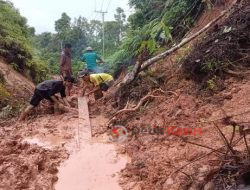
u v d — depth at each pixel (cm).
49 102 704
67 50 833
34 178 336
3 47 967
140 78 669
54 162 384
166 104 517
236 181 244
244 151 272
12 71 908
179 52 700
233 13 590
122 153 414
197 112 440
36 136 500
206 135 372
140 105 562
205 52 551
